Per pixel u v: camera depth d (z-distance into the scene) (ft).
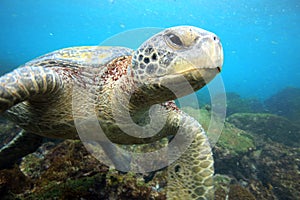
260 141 3.86
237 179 2.62
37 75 1.01
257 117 5.06
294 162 2.86
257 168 2.84
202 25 21.63
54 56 1.43
